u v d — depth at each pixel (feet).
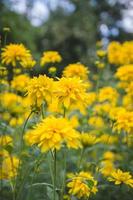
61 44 70.69
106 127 19.11
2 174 13.84
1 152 13.64
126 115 14.64
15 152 15.66
